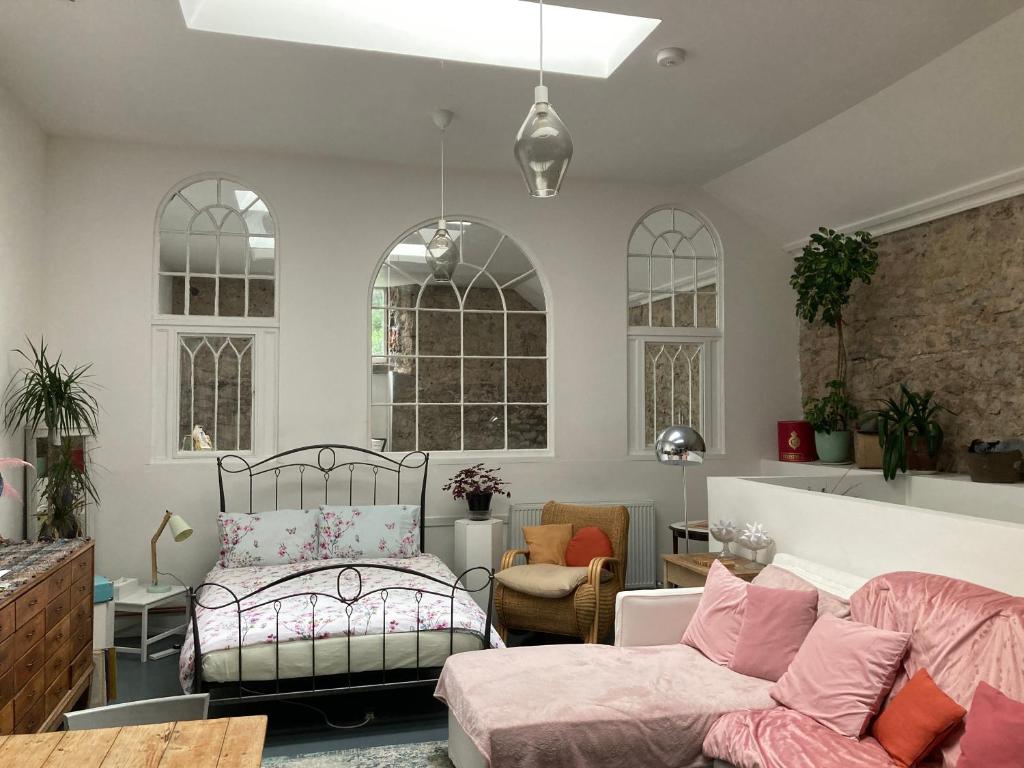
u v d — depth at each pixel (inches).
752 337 263.4
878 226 228.2
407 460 233.0
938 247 211.0
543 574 193.0
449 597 165.0
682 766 110.3
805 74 171.5
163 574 213.0
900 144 194.9
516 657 131.8
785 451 253.1
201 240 226.7
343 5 159.2
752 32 151.9
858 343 241.1
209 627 146.2
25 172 191.8
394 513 212.5
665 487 253.4
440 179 240.1
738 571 158.6
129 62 164.7
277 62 165.2
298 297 227.0
